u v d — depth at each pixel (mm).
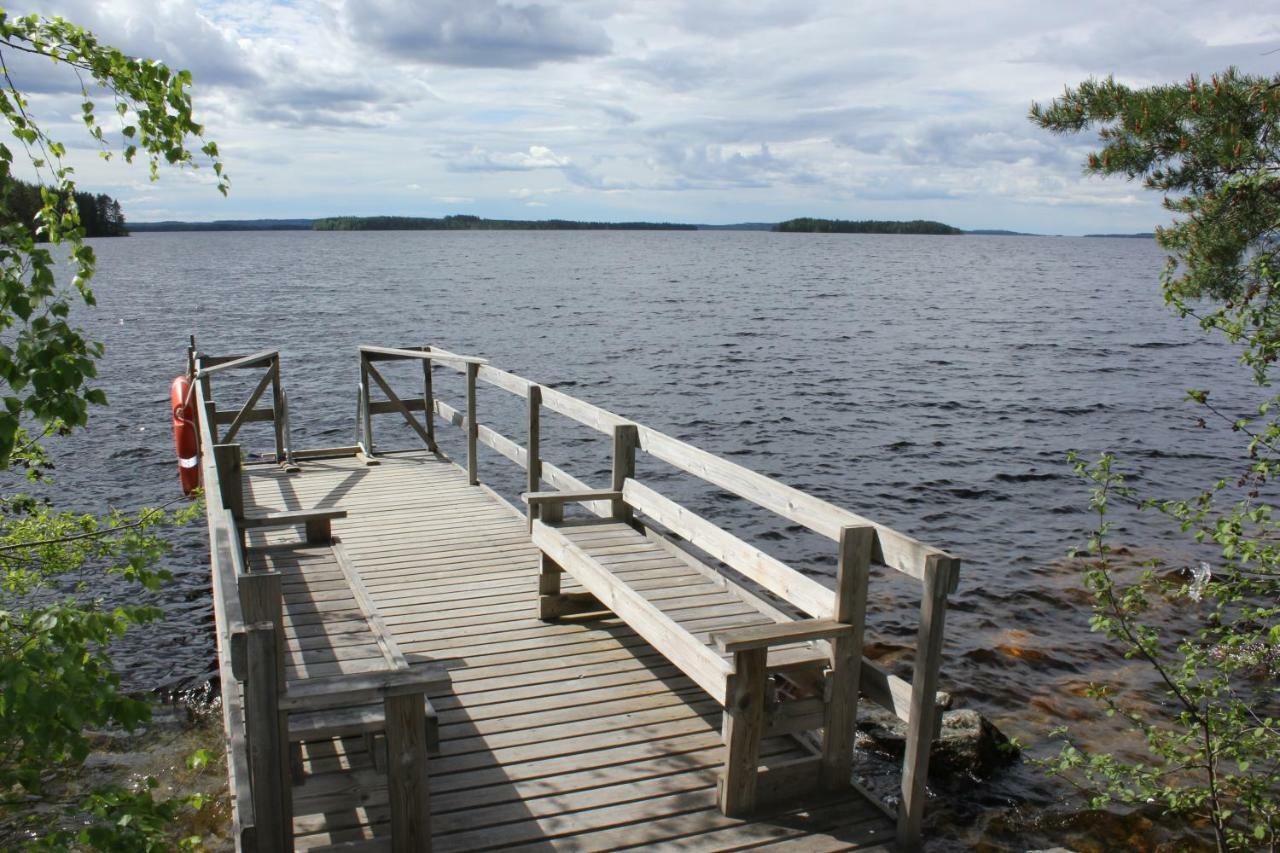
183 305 40375
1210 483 13305
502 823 3641
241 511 5148
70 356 3023
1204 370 24125
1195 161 4395
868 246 180250
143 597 8945
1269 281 3922
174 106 3900
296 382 21625
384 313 37219
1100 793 5398
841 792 3932
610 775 3992
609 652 5191
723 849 3533
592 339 29219
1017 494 12719
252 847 3080
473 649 5195
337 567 4984
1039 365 24719
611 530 5570
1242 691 6184
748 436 16250
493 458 15047
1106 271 89375
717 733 4359
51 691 2805
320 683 3199
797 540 11125
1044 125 4895
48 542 5934
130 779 5828
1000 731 5918
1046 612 8422
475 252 122125
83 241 3676
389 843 3332
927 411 18453
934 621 3398
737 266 84188
